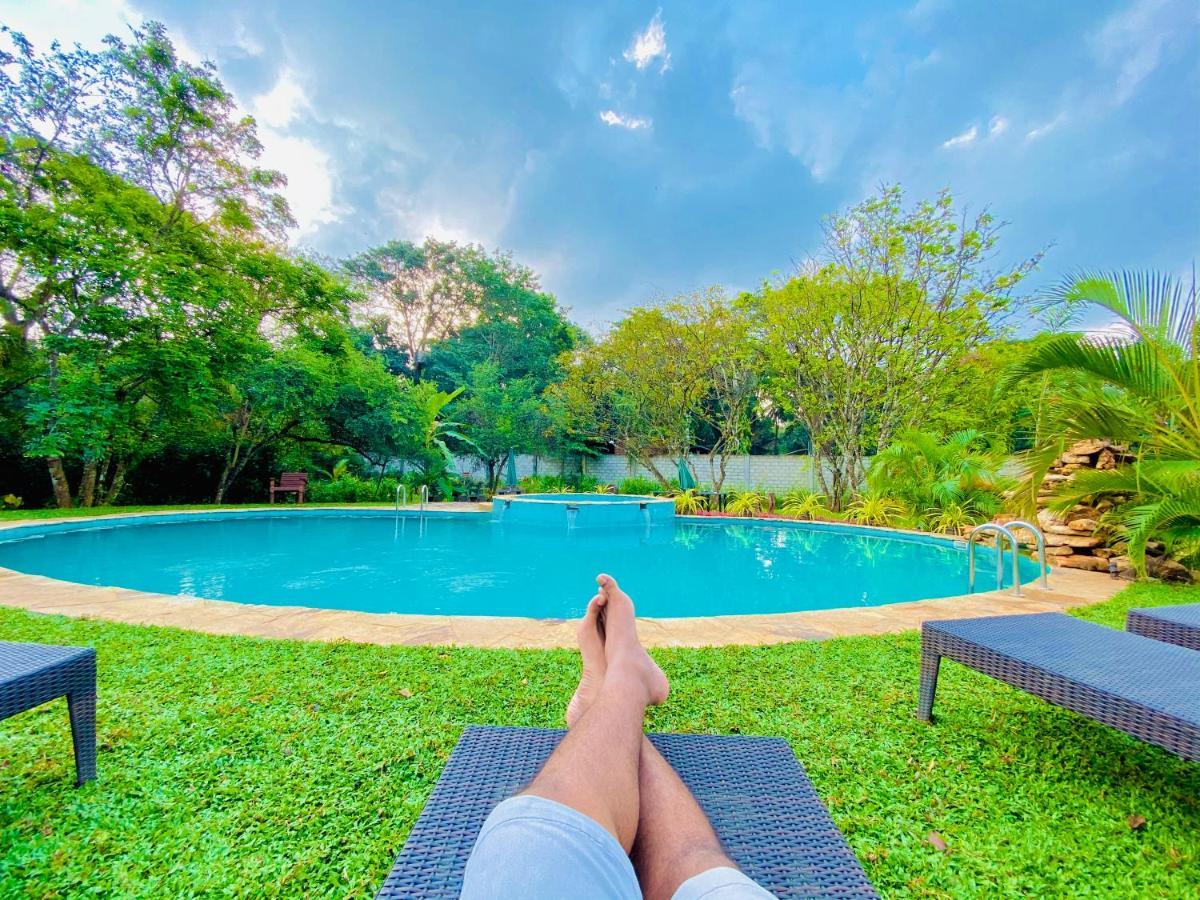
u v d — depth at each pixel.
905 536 9.16
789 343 12.66
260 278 12.28
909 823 1.61
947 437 11.20
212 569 6.79
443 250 25.36
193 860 1.40
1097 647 2.00
